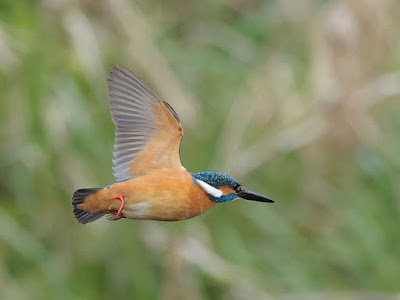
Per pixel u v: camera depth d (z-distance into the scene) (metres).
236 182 7.31
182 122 12.27
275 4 15.48
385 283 13.05
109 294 11.72
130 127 7.25
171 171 7.16
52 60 12.26
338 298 12.60
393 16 14.29
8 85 12.08
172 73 12.66
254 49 14.90
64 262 11.78
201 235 12.05
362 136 13.59
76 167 11.80
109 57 12.48
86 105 12.12
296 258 12.92
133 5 13.23
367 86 13.77
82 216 7.11
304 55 14.96
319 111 13.56
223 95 13.71
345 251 13.16
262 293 12.13
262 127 13.29
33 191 11.94
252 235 12.89
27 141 11.95
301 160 13.46
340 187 13.56
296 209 13.35
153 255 11.82
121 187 6.93
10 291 11.53
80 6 12.66
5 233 11.51
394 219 13.61
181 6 15.19
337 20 13.95
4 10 12.79
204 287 12.15
